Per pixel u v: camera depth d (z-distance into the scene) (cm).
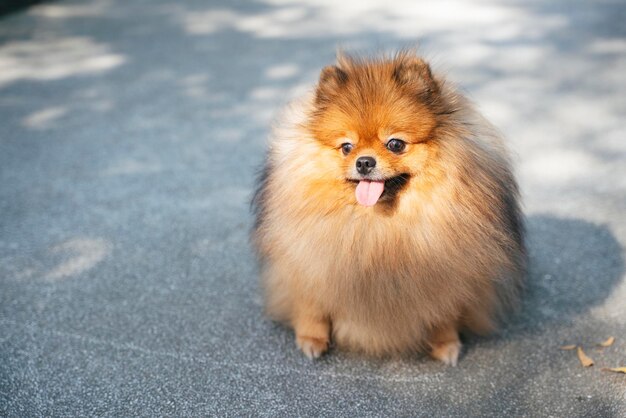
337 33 272
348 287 116
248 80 219
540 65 229
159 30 281
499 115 189
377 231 114
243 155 170
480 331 124
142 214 152
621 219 146
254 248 126
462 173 111
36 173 164
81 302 132
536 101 198
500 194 115
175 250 142
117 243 144
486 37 264
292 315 124
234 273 137
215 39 267
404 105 110
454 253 113
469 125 114
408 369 120
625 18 283
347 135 111
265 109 195
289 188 114
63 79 223
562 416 113
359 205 113
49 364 121
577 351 121
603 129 177
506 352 122
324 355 123
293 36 270
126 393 117
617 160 164
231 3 330
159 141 177
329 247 115
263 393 117
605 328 125
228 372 120
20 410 115
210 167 166
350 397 116
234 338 125
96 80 222
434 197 112
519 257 121
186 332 126
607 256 138
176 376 120
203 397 117
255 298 132
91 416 114
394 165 110
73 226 149
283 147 115
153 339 125
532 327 126
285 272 118
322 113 112
